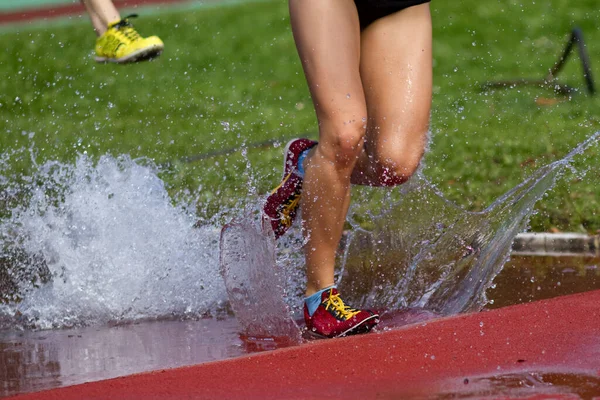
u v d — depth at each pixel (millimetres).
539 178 15250
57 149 26266
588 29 46062
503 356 10688
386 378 10086
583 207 18625
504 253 14367
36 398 9867
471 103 31750
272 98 35250
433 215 15594
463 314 12859
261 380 10211
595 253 17047
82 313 13836
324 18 11875
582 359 10445
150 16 58750
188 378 10398
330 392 9688
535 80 34594
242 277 12789
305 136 26453
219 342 12242
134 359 11484
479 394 9406
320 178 12148
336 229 12469
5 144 27422
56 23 59000
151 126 30031
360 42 12852
